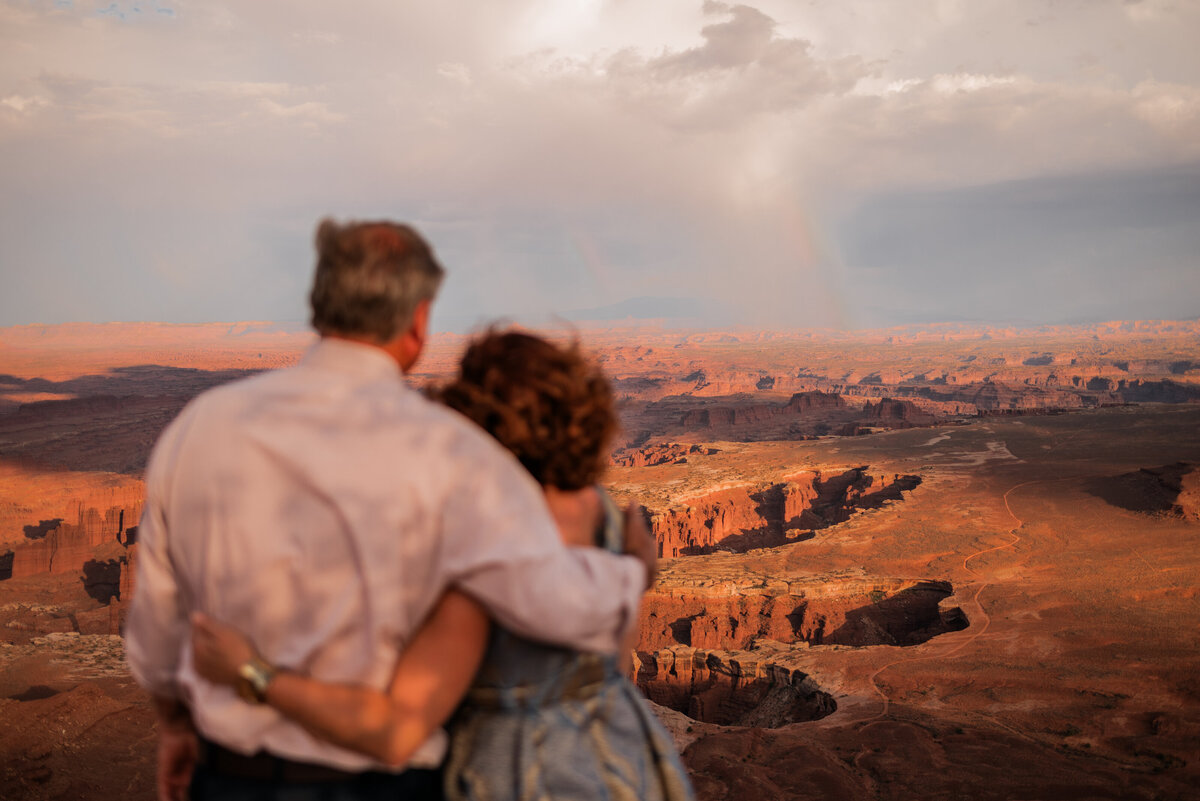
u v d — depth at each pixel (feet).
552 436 9.10
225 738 7.84
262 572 7.82
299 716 7.72
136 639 8.93
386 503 7.77
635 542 10.16
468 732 8.81
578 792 8.55
